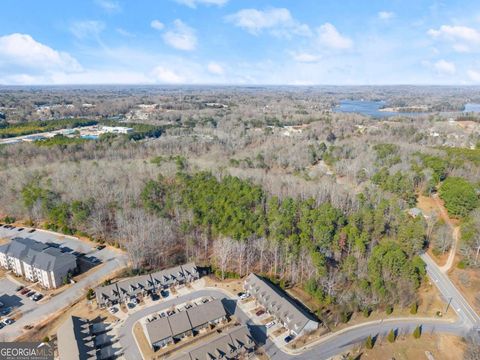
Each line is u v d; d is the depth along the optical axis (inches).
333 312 3336.6
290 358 2778.1
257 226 4212.6
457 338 3019.2
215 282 3801.7
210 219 4350.4
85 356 2635.3
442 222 4694.9
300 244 3875.5
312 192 5241.1
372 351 2861.7
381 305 3388.3
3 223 5123.0
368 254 3914.9
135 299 3454.7
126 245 4192.9
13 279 3878.0
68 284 3730.3
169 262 4138.8
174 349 2854.3
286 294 3609.7
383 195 5201.8
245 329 2881.4
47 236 4744.1
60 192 5275.6
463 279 3735.2
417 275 3604.8
